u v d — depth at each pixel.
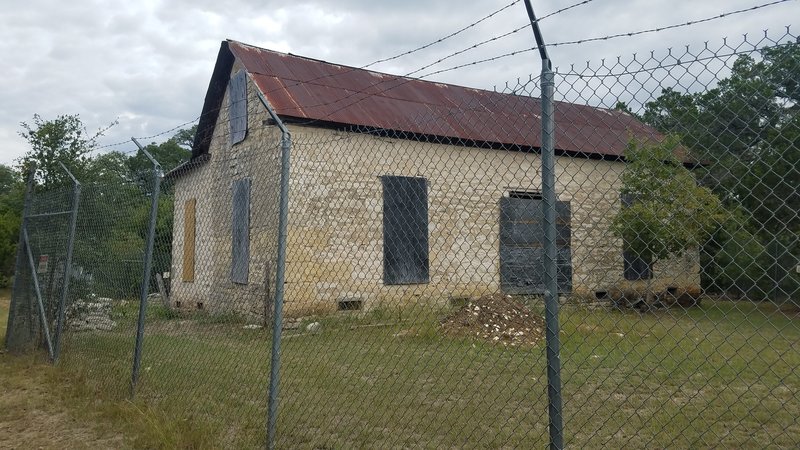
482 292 9.11
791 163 2.19
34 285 7.57
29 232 7.98
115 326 6.29
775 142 2.23
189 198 13.67
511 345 7.64
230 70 13.20
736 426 4.39
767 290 2.63
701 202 2.54
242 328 7.74
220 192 8.16
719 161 2.39
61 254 7.05
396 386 5.64
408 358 5.94
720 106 2.37
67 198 7.11
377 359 6.41
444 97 14.33
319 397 5.24
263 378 5.73
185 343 6.82
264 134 11.30
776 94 2.21
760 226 2.42
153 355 6.24
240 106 12.30
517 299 4.87
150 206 5.52
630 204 3.15
